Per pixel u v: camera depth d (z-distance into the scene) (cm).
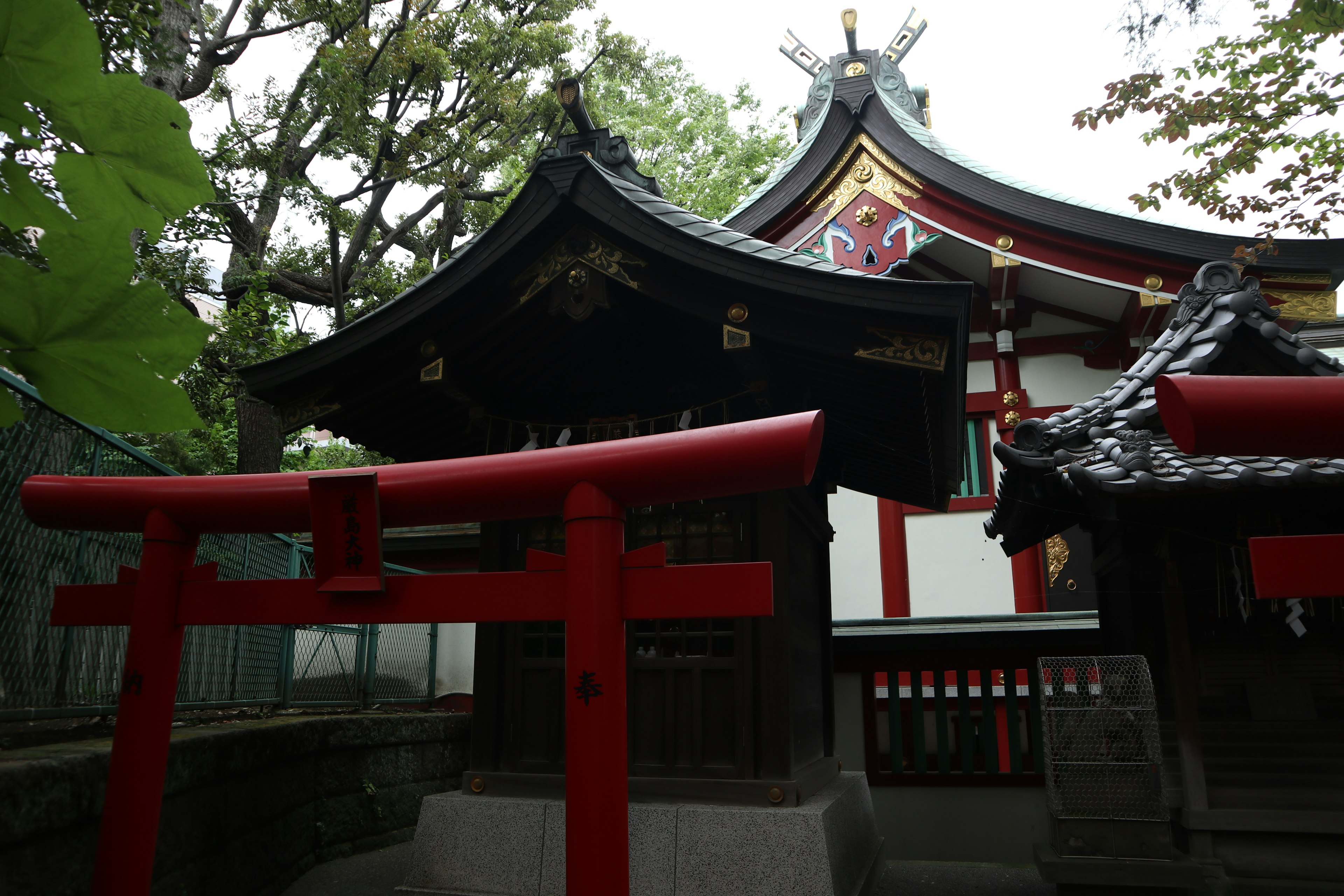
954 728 871
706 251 444
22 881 281
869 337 433
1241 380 204
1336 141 564
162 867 376
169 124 81
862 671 777
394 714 709
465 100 1455
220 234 1087
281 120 1380
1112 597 654
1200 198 621
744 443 258
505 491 279
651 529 514
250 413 1155
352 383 514
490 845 464
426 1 1407
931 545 1109
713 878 426
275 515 302
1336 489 467
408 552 1109
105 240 75
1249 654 545
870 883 575
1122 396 543
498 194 1588
